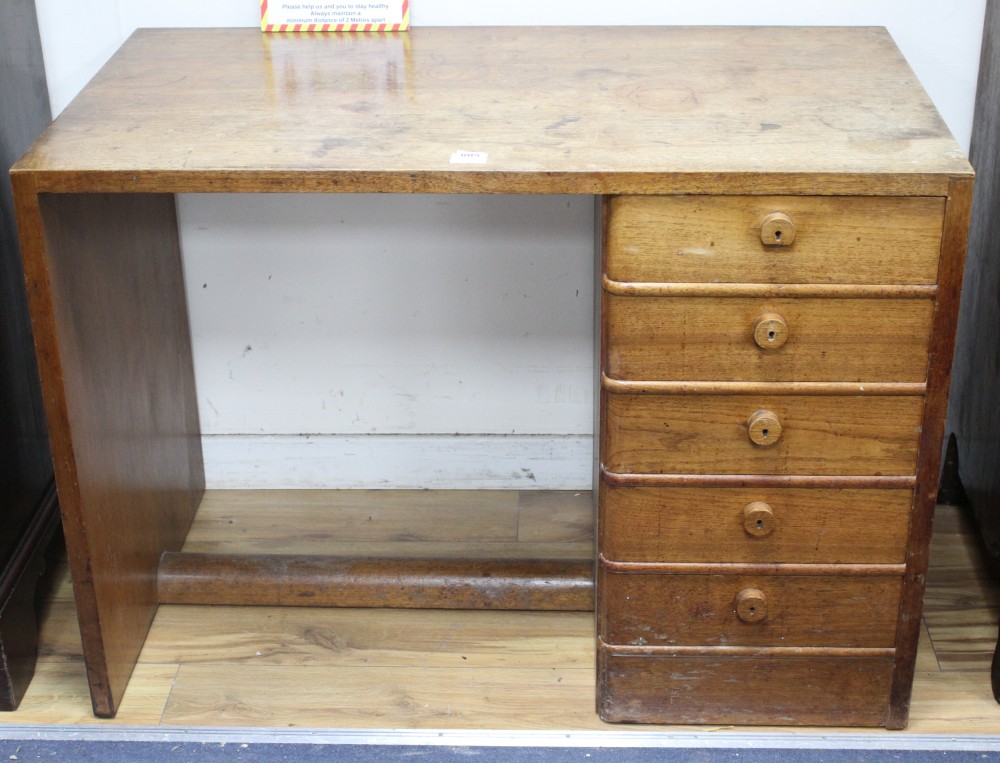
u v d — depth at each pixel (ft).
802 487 5.40
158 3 6.79
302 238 7.30
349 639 6.59
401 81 5.90
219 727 5.97
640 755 5.78
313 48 6.41
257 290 7.45
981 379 6.93
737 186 4.82
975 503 7.13
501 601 6.72
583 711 6.07
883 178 4.78
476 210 7.18
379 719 6.03
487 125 5.33
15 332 6.21
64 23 6.81
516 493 7.91
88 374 5.70
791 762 5.72
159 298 6.88
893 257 4.94
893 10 6.70
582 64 6.09
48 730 5.95
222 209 7.22
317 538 7.47
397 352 7.60
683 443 5.34
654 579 5.62
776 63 6.05
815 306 5.06
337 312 7.50
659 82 5.82
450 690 6.22
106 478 5.95
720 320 5.10
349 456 7.89
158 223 6.85
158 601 6.80
